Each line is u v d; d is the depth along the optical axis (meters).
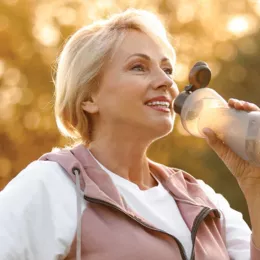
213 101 2.84
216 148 2.88
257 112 2.69
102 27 2.97
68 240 2.68
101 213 2.74
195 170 16.92
